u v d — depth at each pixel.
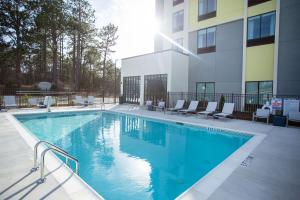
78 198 2.97
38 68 37.03
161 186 4.45
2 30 26.42
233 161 4.82
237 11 15.25
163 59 17.16
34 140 6.24
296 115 9.81
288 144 6.42
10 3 26.36
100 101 24.91
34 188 3.23
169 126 11.13
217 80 16.48
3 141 6.07
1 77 32.44
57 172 3.86
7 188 3.21
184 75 18.00
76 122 11.98
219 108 14.63
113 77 48.66
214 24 16.64
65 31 30.91
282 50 12.83
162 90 17.30
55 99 20.38
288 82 12.61
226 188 3.45
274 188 3.49
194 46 18.14
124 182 4.61
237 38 15.30
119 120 12.79
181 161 6.07
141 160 6.10
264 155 5.30
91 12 33.00
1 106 13.38
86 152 6.75
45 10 27.41
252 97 14.43
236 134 8.52
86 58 42.28
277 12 12.95
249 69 14.53
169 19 20.67
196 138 8.84
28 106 15.55
